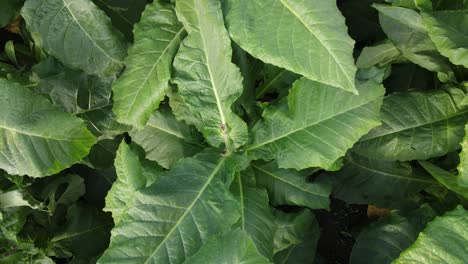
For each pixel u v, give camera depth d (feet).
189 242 3.91
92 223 5.09
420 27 4.33
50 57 4.67
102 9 4.70
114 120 4.76
